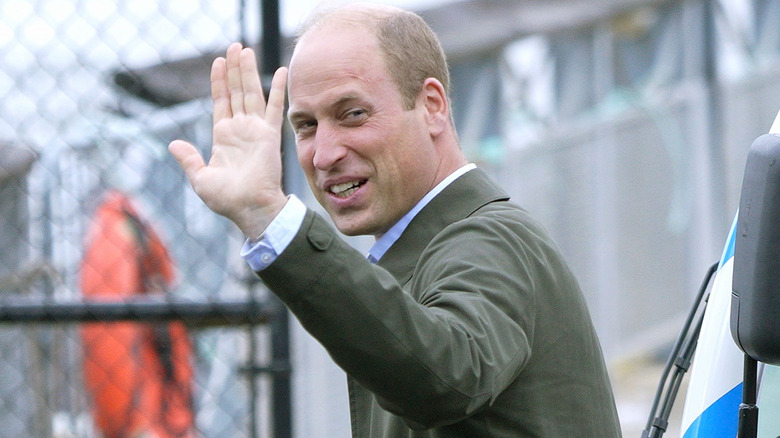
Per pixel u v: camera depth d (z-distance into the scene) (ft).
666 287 91.09
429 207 26.27
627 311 88.38
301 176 56.08
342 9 26.30
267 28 40.70
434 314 20.99
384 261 26.35
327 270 20.10
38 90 43.98
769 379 26.76
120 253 49.93
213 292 50.29
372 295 20.16
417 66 26.11
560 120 81.82
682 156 89.81
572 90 82.33
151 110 48.19
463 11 77.61
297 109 25.88
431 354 20.12
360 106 25.44
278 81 21.45
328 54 25.57
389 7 26.63
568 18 81.51
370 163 25.66
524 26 79.30
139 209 50.78
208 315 40.42
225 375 49.80
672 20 87.30
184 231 50.85
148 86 46.70
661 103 87.66
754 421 23.35
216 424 49.78
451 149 26.99
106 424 49.60
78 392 49.96
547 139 81.10
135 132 48.42
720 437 26.81
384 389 20.33
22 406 49.32
